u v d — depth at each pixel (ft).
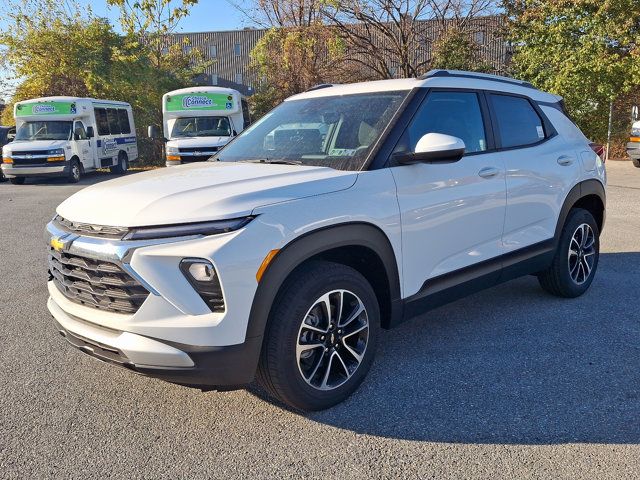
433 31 66.44
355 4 63.16
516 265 14.26
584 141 16.90
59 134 58.90
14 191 51.19
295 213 9.53
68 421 10.36
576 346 13.17
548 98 16.35
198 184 10.22
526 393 11.01
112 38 84.48
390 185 11.03
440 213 11.97
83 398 11.23
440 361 12.53
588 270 16.80
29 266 22.09
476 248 13.08
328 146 12.10
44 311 16.62
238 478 8.63
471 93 13.57
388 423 10.07
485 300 16.70
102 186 11.11
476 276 13.11
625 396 10.81
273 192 9.69
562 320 14.87
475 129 13.38
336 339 10.45
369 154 11.23
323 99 13.88
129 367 9.19
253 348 9.18
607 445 9.25
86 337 9.55
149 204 9.34
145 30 84.84
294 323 9.62
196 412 10.64
